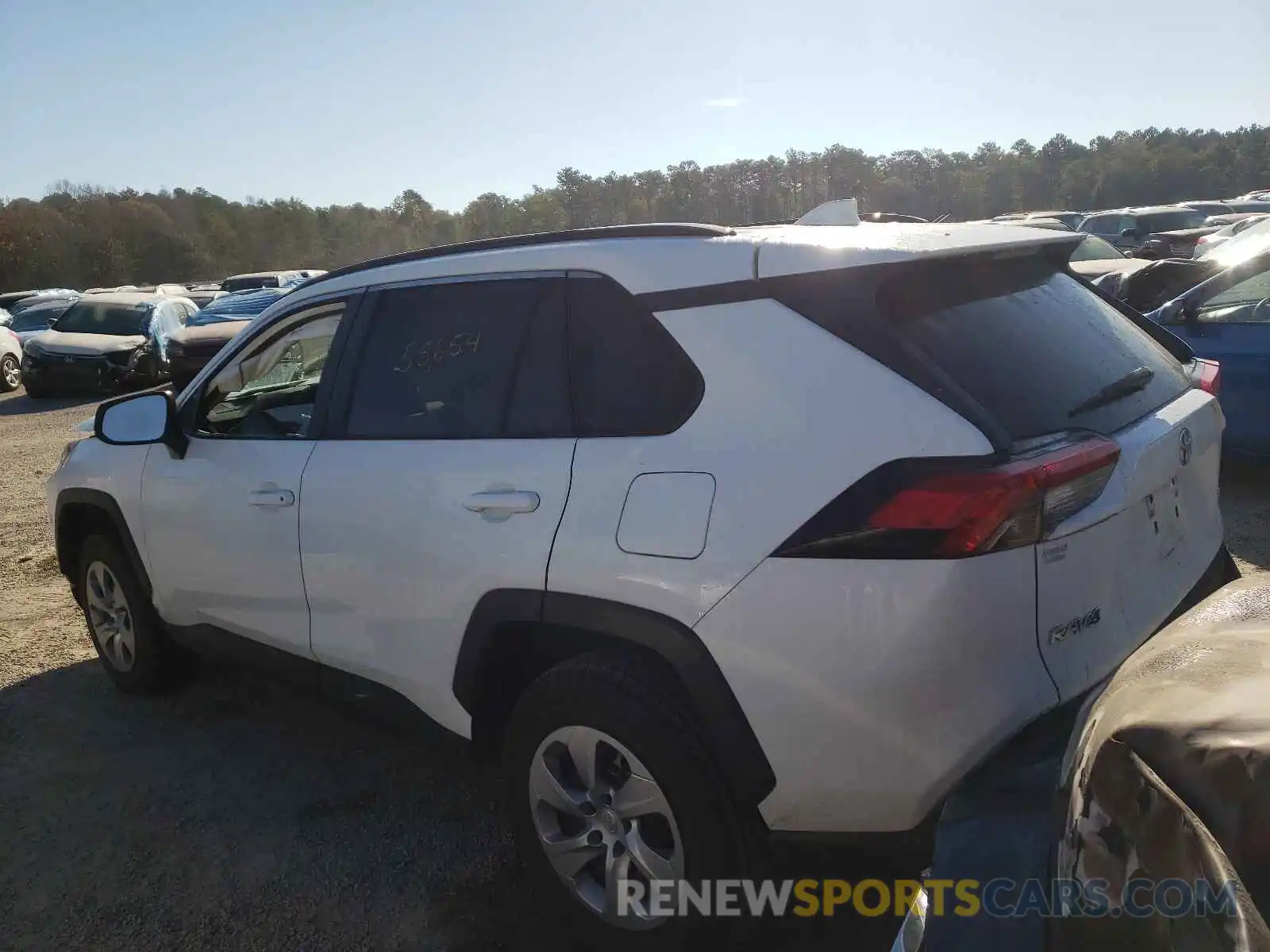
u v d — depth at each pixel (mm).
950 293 2484
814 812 2266
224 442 3662
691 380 2445
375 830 3400
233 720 4273
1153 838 1330
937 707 2086
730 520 2270
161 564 3914
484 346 2908
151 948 2854
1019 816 1947
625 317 2609
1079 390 2422
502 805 3535
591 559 2467
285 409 3613
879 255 2344
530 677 2957
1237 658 1564
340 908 2998
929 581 2053
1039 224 22609
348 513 3072
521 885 3068
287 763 3885
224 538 3553
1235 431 6371
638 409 2529
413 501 2893
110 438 3830
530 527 2604
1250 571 5023
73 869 3236
